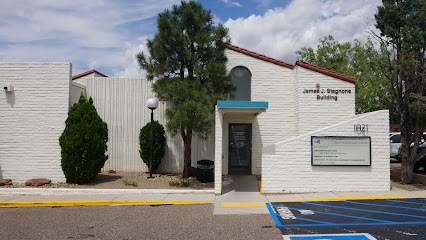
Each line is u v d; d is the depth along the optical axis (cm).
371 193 1030
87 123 1180
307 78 1318
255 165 1390
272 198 992
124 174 1355
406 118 1189
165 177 1297
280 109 1394
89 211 868
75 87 1330
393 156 1858
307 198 980
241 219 770
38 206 939
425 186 1137
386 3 1165
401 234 639
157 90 1212
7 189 1073
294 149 1062
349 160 1059
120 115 1426
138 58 1223
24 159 1218
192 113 1130
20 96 1226
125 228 704
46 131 1219
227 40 1231
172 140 1413
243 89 1416
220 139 1059
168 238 634
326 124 1302
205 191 1074
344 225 708
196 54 1197
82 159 1160
